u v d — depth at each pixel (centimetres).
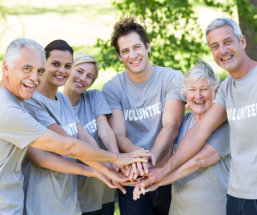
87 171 304
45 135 263
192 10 587
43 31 1523
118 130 349
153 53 541
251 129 268
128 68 346
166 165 316
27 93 260
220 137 308
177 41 553
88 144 285
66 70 305
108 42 541
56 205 289
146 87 348
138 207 348
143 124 350
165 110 340
